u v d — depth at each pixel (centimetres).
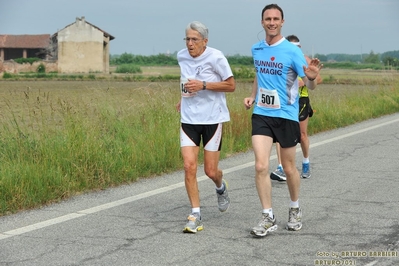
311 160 1075
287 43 623
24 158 870
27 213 718
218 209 737
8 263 536
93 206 748
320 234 624
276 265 530
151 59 13638
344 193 814
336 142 1284
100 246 585
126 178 895
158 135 1058
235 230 644
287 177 639
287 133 626
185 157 651
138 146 995
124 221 678
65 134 960
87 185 841
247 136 1258
